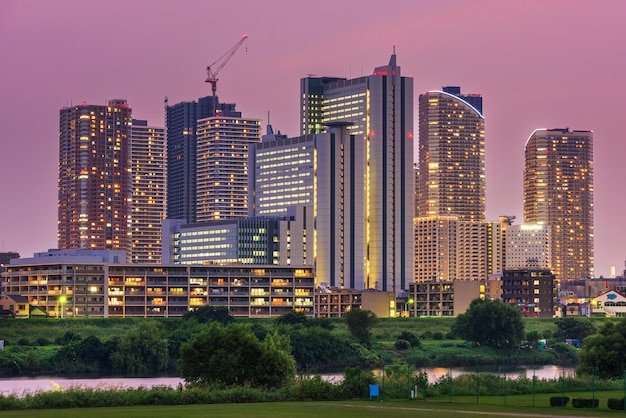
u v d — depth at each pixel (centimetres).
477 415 15175
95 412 15788
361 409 16125
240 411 15750
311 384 18750
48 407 17025
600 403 17600
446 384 19950
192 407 16725
